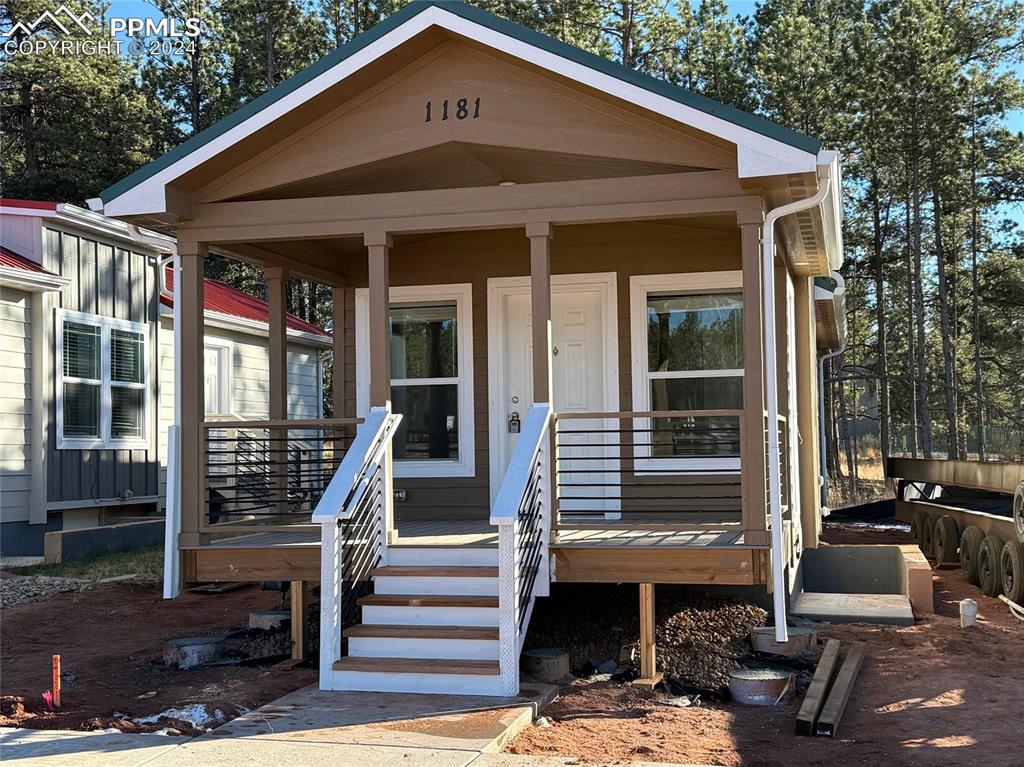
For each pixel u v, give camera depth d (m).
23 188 28.14
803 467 12.38
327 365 32.22
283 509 10.45
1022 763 5.57
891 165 29.22
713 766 5.53
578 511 7.98
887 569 12.09
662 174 7.98
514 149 8.11
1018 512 10.73
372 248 8.25
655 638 7.96
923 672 7.69
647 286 10.05
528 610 7.40
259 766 5.34
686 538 7.92
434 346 10.72
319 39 31.23
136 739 5.93
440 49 8.15
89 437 14.69
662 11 29.12
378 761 5.40
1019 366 34.62
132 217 8.36
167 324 16.80
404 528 9.51
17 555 13.47
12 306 13.47
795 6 30.33
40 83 28.47
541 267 7.93
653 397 10.03
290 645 8.60
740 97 26.47
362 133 8.33
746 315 7.61
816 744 6.05
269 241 8.98
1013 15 30.20
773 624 8.77
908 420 34.88
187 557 8.38
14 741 5.90
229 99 30.81
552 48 7.55
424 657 7.21
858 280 34.22
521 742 5.95
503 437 10.46
